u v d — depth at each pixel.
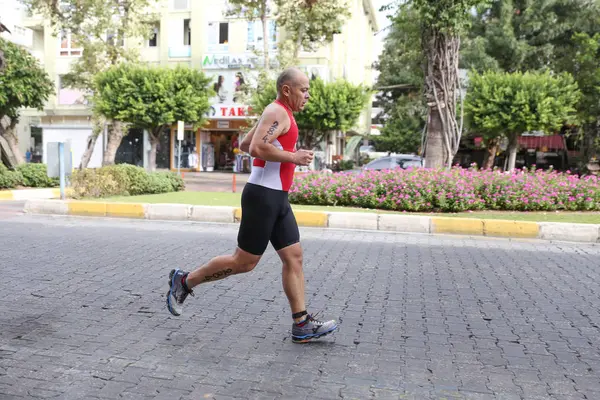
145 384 3.16
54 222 9.95
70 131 34.91
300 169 24.39
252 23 31.30
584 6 27.06
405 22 20.30
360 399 3.00
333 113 21.11
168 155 34.56
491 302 5.09
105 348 3.73
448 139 13.38
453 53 13.29
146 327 4.20
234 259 3.79
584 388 3.20
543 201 11.04
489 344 3.95
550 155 31.16
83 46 23.91
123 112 22.02
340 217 9.79
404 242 8.43
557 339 4.08
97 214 10.98
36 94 20.02
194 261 6.65
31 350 3.67
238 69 31.39
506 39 26.89
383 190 11.62
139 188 14.70
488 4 12.85
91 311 4.59
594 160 27.06
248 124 25.86
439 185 11.09
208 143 34.28
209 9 31.88
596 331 4.29
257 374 3.32
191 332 4.11
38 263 6.35
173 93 22.88
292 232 3.80
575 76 26.50
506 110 19.86
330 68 31.30
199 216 10.45
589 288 5.68
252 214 3.66
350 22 39.28
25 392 3.02
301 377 3.29
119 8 24.52
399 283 5.76
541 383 3.26
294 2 22.84
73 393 3.02
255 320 4.42
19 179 16.84
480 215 10.55
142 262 6.54
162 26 32.84
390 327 4.31
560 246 8.34
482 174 11.93
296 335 3.88
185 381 3.21
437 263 6.82
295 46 23.83
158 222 10.24
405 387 3.17
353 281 5.81
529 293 5.43
